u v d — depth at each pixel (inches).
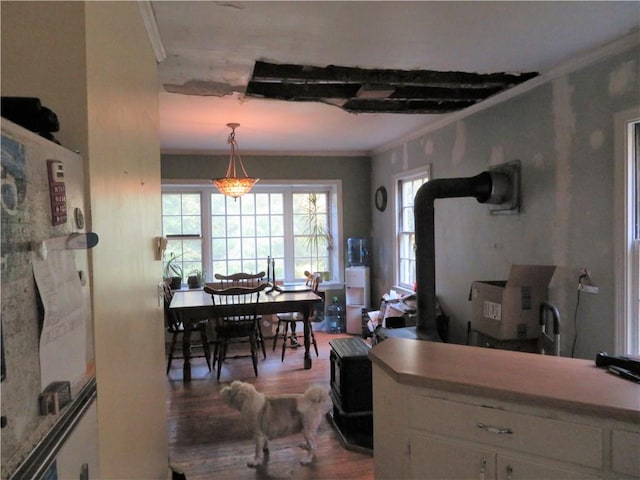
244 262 237.3
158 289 80.4
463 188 125.6
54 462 29.6
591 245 100.5
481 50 95.6
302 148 222.5
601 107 97.4
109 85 46.4
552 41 91.2
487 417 59.5
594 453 52.7
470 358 71.9
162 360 83.4
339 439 113.7
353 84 123.1
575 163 104.6
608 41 91.6
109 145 45.8
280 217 241.8
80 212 37.0
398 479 68.4
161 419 80.4
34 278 27.6
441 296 168.9
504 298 108.2
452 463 62.4
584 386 58.1
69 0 38.3
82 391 35.5
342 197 239.9
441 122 162.1
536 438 56.2
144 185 67.8
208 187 229.5
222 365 177.5
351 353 118.3
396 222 209.6
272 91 121.6
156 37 80.5
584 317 102.6
